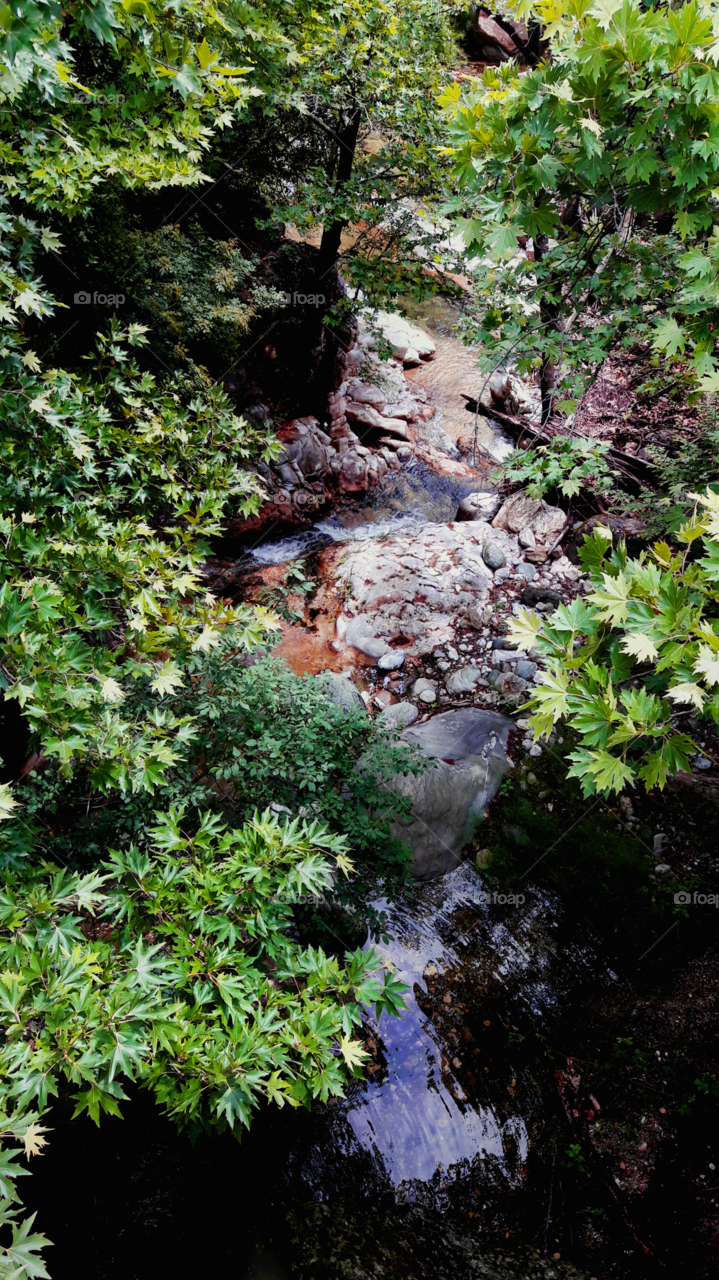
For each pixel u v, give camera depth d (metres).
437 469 9.62
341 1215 4.14
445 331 11.61
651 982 5.43
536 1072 4.98
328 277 8.89
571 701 1.82
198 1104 1.88
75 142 2.65
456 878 5.83
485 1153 4.62
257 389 8.93
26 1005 1.72
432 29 6.94
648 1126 4.81
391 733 5.32
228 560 8.44
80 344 7.07
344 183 7.13
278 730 4.52
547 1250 4.25
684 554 1.82
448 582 7.86
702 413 7.29
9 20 1.33
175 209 8.28
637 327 4.40
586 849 5.97
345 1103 4.62
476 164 2.43
